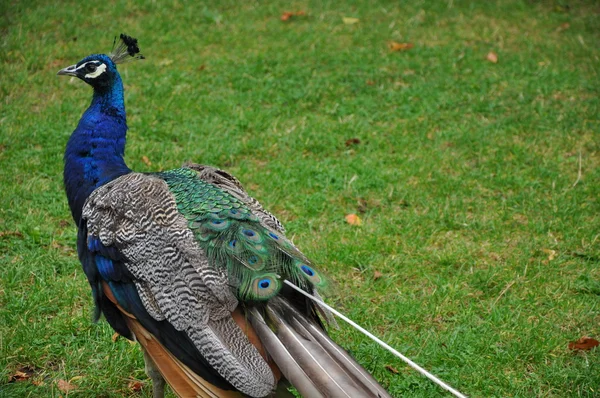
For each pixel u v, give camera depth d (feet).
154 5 50.78
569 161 35.45
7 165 33.30
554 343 23.88
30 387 21.62
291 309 18.04
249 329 17.71
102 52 44.14
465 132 37.58
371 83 42.24
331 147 36.22
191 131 36.99
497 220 30.94
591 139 37.29
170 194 19.45
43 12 48.55
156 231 18.49
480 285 27.02
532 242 29.60
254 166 34.65
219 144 35.94
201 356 17.30
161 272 18.03
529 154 35.88
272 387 16.90
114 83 22.35
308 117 38.93
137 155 34.42
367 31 48.52
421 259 28.55
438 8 52.19
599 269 28.04
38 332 23.68
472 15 51.55
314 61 44.47
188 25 48.60
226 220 18.70
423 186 33.27
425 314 25.53
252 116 38.47
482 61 45.11
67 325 24.11
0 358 22.49
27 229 28.86
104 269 18.81
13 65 42.16
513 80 42.88
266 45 46.32
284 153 35.70
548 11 52.80
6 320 24.20
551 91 41.81
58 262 27.30
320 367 16.53
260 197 32.14
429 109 39.88
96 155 21.65
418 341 24.03
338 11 51.42
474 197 32.65
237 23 49.29
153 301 17.95
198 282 17.69
